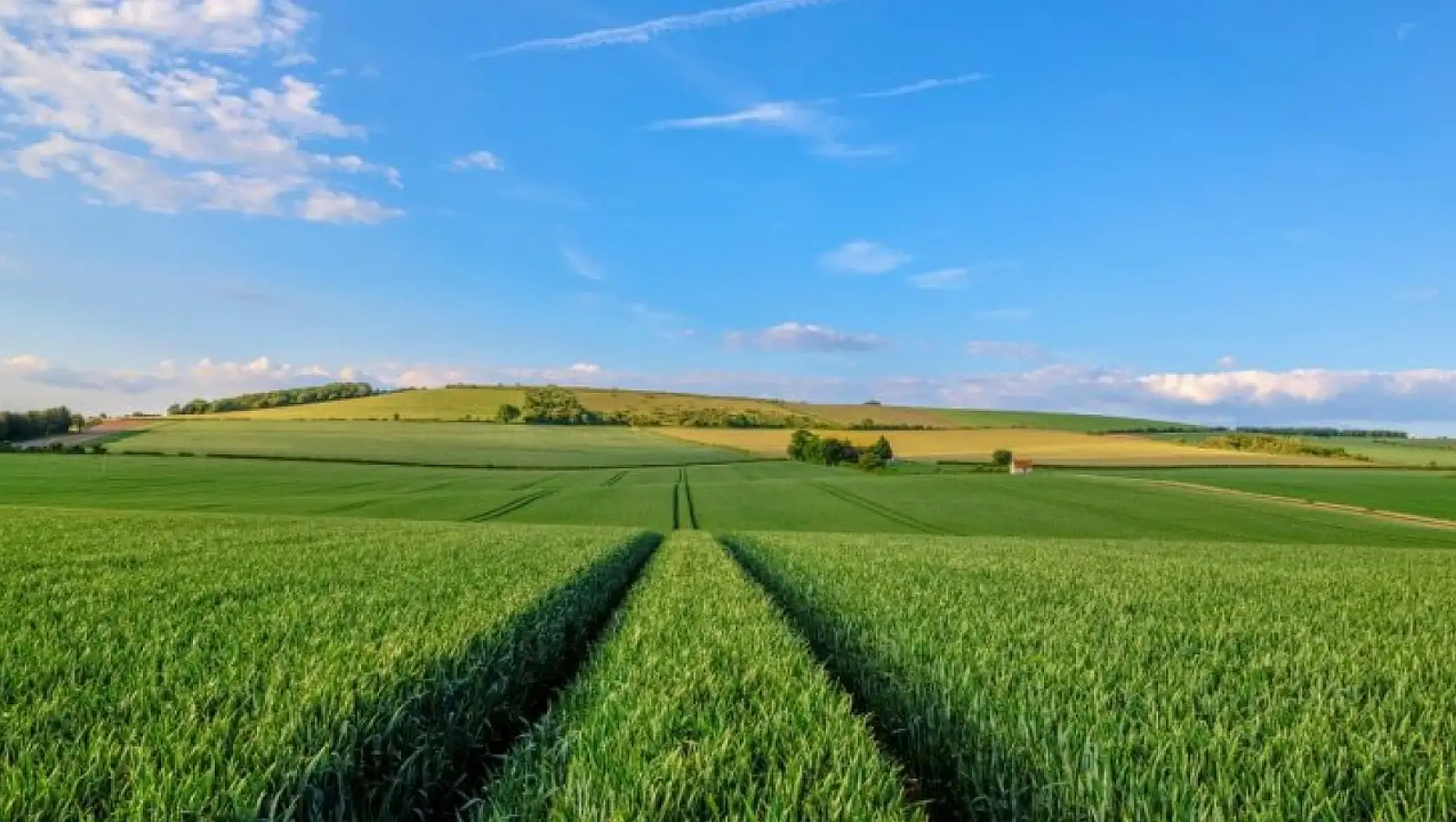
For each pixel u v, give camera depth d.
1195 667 6.55
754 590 11.77
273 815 3.44
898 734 5.91
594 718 5.05
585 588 11.77
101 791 3.60
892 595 11.17
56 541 17.20
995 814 4.42
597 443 114.25
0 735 4.21
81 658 5.94
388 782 4.54
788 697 5.62
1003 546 24.70
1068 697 5.56
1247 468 89.56
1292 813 3.62
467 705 5.75
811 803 3.77
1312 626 9.28
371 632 7.42
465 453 96.00
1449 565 19.58
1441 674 6.49
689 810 3.70
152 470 71.94
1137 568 16.77
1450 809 3.77
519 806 3.88
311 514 45.38
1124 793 3.88
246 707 4.89
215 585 10.72
